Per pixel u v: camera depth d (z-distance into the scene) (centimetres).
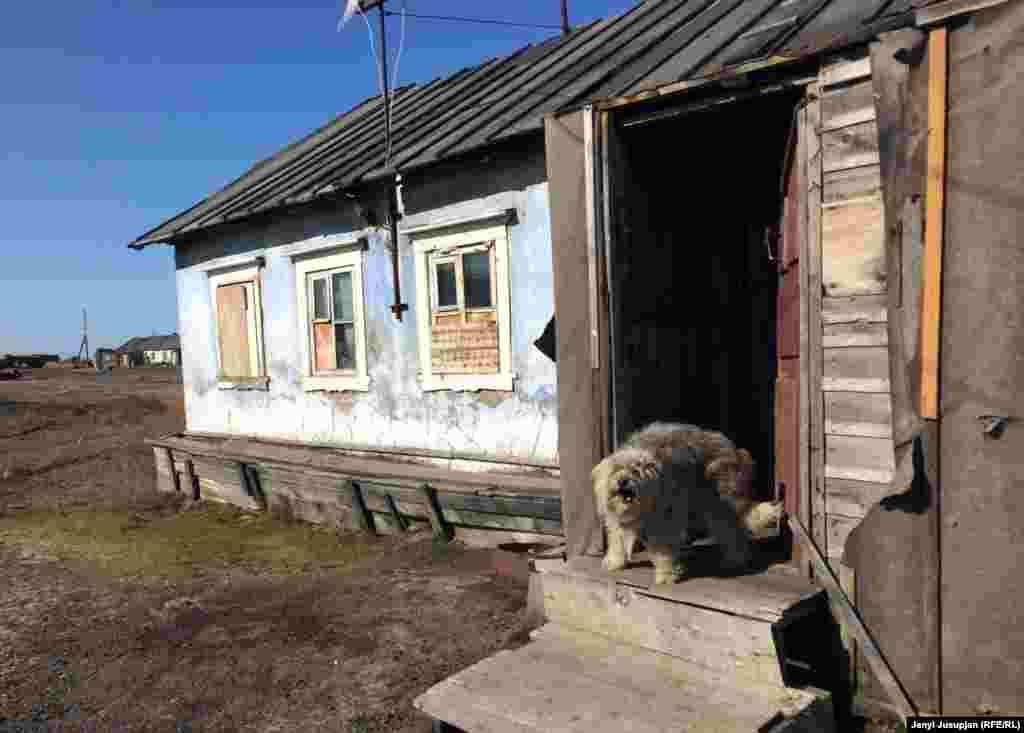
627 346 482
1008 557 311
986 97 307
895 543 346
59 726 427
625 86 497
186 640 538
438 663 479
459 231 715
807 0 485
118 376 4888
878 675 348
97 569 723
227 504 981
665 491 405
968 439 319
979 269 312
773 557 446
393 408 809
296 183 891
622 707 353
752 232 583
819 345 392
